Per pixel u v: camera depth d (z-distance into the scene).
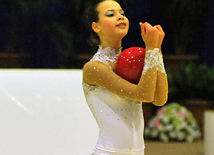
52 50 17.77
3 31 17.69
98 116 6.06
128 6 18.09
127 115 5.94
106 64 5.92
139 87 5.49
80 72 10.66
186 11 18.62
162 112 16.98
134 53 5.76
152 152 14.40
